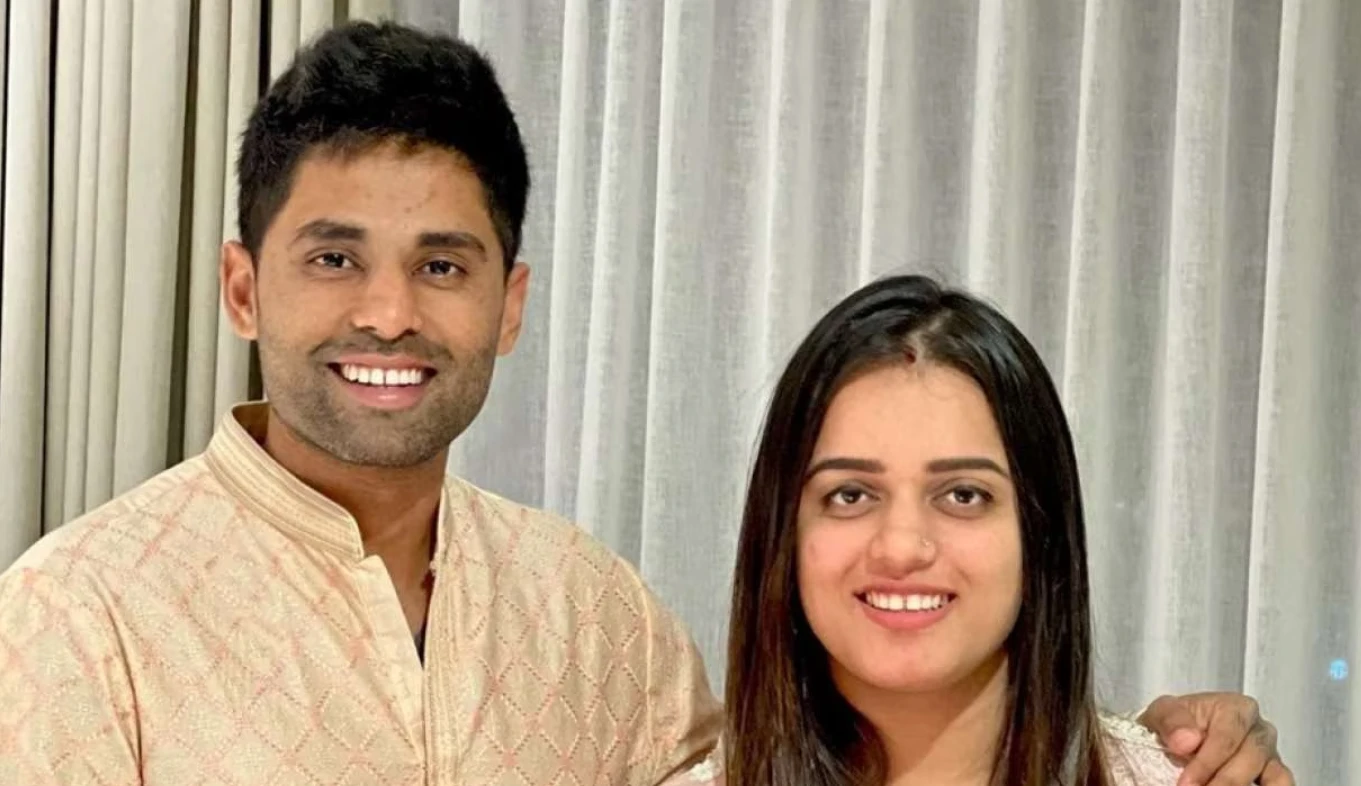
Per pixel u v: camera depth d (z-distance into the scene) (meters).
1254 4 1.72
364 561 1.17
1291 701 1.67
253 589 1.14
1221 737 1.21
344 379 1.14
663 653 1.38
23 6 1.68
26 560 1.10
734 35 1.80
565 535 1.36
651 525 1.77
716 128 1.80
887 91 1.73
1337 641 1.71
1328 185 1.67
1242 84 1.72
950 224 1.77
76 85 1.70
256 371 1.76
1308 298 1.66
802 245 1.77
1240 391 1.73
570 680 1.28
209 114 1.72
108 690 1.06
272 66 1.72
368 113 1.11
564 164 1.78
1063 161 1.75
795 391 1.17
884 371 1.14
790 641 1.19
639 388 1.81
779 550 1.18
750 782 1.20
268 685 1.11
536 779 1.23
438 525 1.24
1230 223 1.72
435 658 1.20
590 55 1.80
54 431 1.72
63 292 1.71
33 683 1.04
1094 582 1.73
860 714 1.21
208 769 1.08
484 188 1.16
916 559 1.10
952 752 1.20
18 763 1.03
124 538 1.12
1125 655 1.75
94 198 1.70
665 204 1.75
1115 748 1.23
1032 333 1.75
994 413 1.14
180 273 1.75
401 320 1.12
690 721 1.38
